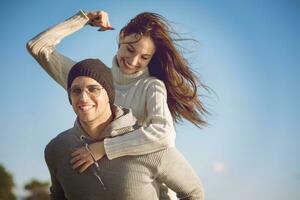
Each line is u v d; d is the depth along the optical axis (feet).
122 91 12.98
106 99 9.68
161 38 13.20
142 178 9.62
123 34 13.16
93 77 9.49
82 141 9.79
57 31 12.19
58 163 9.92
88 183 9.67
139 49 12.94
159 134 10.05
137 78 12.94
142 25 13.06
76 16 12.34
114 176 9.59
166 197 10.47
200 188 10.14
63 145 9.86
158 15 13.30
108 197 9.62
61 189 10.50
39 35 12.16
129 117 10.11
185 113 13.89
